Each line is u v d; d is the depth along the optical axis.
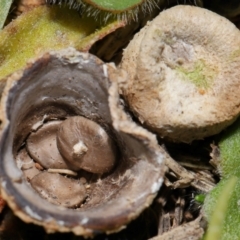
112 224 0.06
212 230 0.07
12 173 0.06
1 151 0.06
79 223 0.06
